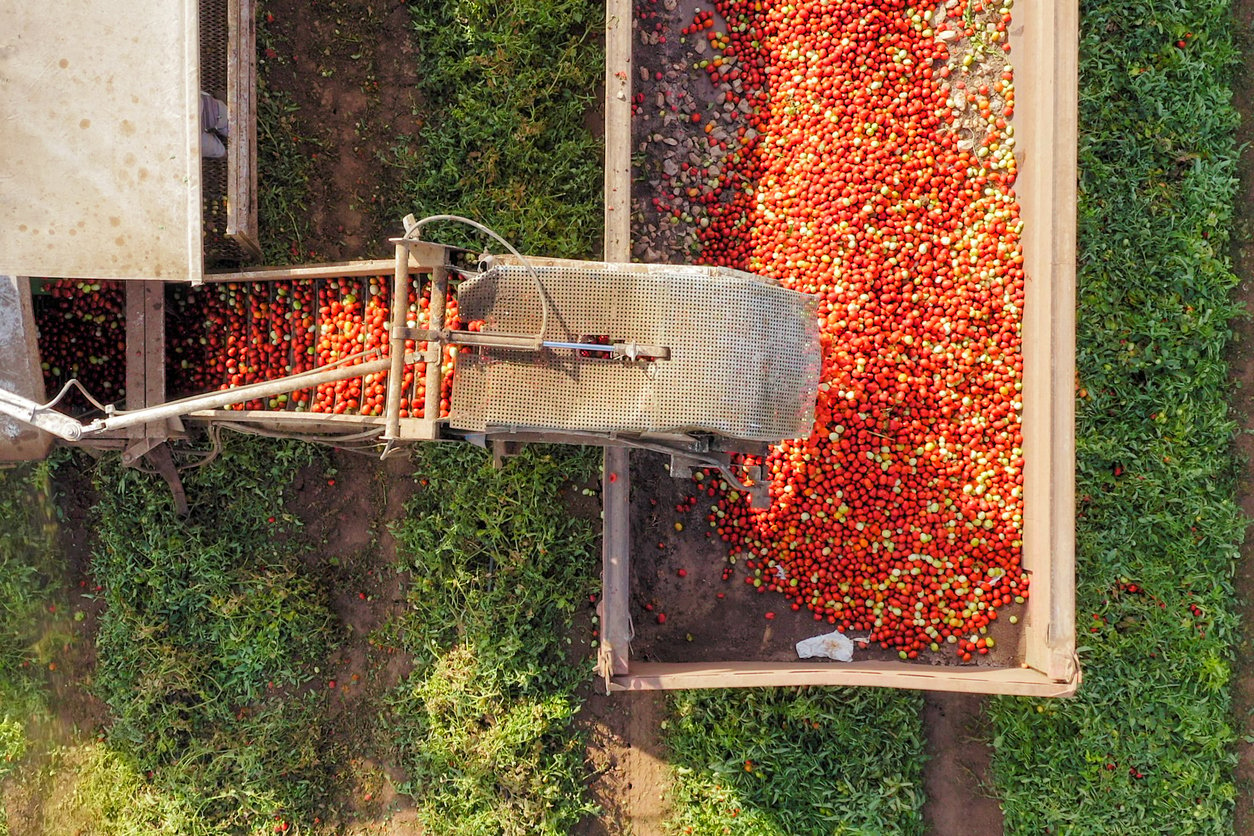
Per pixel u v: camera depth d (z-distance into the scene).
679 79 6.77
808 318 4.70
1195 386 6.65
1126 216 6.73
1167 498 6.66
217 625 6.67
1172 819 6.55
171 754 6.71
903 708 6.64
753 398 4.40
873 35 6.52
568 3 6.76
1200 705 6.54
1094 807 6.55
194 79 4.93
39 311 6.02
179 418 5.73
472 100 6.75
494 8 6.77
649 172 6.75
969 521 6.33
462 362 4.44
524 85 6.72
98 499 6.82
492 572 6.73
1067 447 5.66
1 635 6.67
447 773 6.66
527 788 6.65
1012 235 6.32
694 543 6.64
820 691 6.62
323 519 6.89
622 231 5.70
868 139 6.46
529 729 6.58
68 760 6.74
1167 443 6.66
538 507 6.68
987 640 6.30
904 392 6.36
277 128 6.70
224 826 6.64
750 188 6.71
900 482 6.38
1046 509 5.70
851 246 6.37
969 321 6.39
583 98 6.84
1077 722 6.60
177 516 6.69
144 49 4.91
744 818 6.67
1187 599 6.62
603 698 6.89
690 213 6.76
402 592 6.88
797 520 6.43
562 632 6.86
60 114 4.89
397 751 6.80
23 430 5.80
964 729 6.86
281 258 6.70
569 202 6.83
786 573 6.53
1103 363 6.70
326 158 6.84
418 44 6.91
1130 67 6.73
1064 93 5.68
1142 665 6.62
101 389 6.17
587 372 4.34
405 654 6.88
